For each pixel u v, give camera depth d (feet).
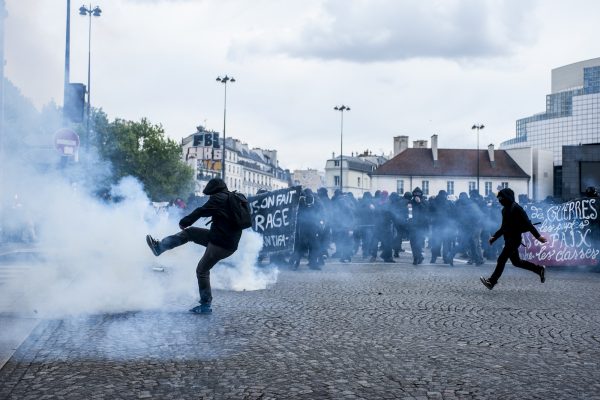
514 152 263.29
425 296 31.94
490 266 51.98
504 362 17.83
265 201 45.55
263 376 16.06
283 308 27.48
